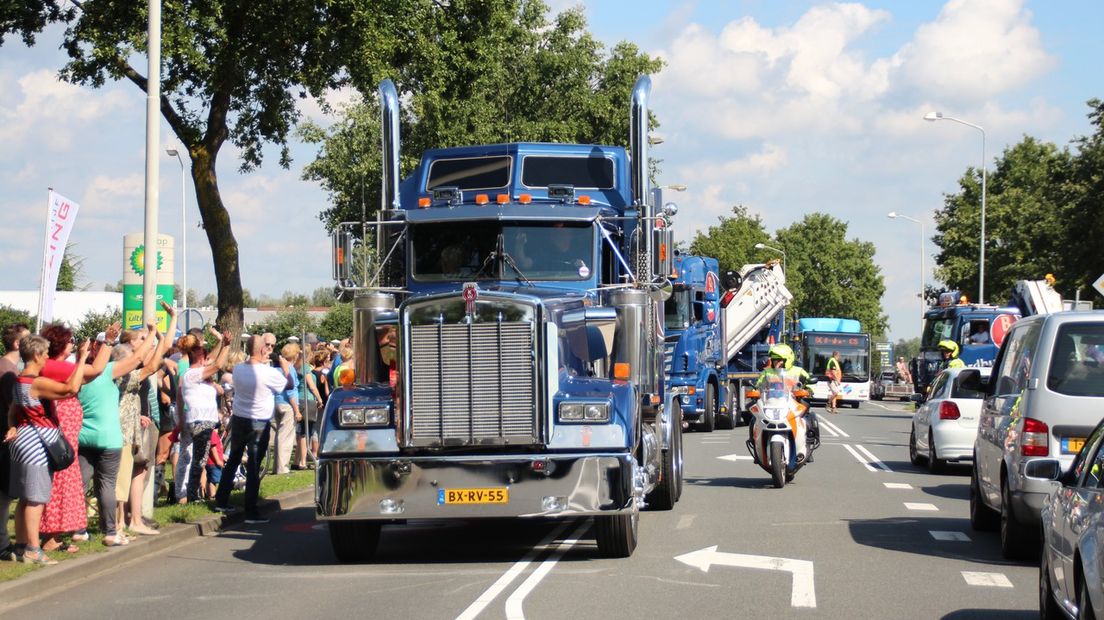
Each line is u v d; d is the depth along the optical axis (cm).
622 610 881
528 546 1230
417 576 1052
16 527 1074
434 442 1080
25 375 1060
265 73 2455
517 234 1291
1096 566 638
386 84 1390
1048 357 1078
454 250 1296
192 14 2217
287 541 1290
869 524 1352
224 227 2408
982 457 1253
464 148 1423
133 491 1252
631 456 1083
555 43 5506
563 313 1155
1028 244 5884
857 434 3134
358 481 1085
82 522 1134
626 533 1114
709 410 3111
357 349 1220
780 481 1728
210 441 1524
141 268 1859
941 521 1376
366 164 4756
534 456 1073
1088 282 4866
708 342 3088
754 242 10650
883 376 8506
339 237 1280
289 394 1880
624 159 1417
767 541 1226
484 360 1080
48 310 1339
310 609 905
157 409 1341
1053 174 5116
